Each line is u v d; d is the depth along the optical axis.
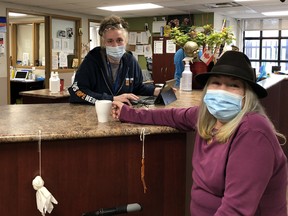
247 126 1.09
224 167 1.13
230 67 1.17
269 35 9.25
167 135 1.60
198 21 8.09
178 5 6.82
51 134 1.37
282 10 7.54
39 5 6.94
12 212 1.43
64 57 8.09
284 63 9.17
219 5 6.83
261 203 1.14
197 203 1.25
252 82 1.15
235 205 1.04
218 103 1.17
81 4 6.76
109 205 1.56
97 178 1.52
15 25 8.87
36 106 2.06
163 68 4.82
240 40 9.50
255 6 6.93
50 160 1.44
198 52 2.73
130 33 9.05
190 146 1.76
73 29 8.28
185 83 2.66
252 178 1.04
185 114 1.49
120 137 1.52
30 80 7.76
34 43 8.54
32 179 1.43
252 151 1.05
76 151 1.47
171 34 3.00
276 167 1.10
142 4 6.70
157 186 1.62
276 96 3.46
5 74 6.72
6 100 6.79
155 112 1.57
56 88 4.35
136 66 2.34
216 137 1.19
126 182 1.57
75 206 1.51
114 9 7.48
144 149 1.57
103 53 2.14
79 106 2.06
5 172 1.39
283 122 3.85
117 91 2.20
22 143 1.39
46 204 1.38
